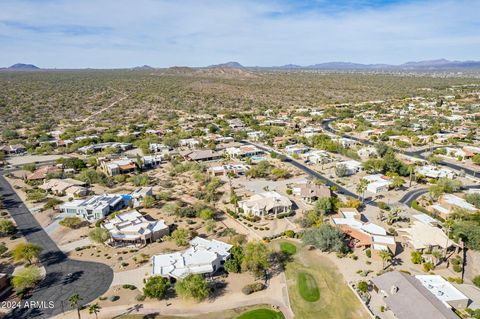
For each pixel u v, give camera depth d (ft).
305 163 562.66
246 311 227.20
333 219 340.18
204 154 589.73
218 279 262.06
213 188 427.74
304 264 280.92
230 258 277.85
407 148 643.04
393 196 420.36
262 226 345.92
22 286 245.24
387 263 277.44
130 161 537.65
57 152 629.51
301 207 391.24
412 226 323.37
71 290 248.11
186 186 460.96
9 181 483.51
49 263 283.18
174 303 234.17
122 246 308.60
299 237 323.37
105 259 287.48
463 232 296.30
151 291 233.76
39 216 370.94
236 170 509.35
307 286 252.42
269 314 224.33
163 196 412.16
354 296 239.91
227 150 614.34
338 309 228.63
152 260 281.54
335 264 278.26
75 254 296.51
